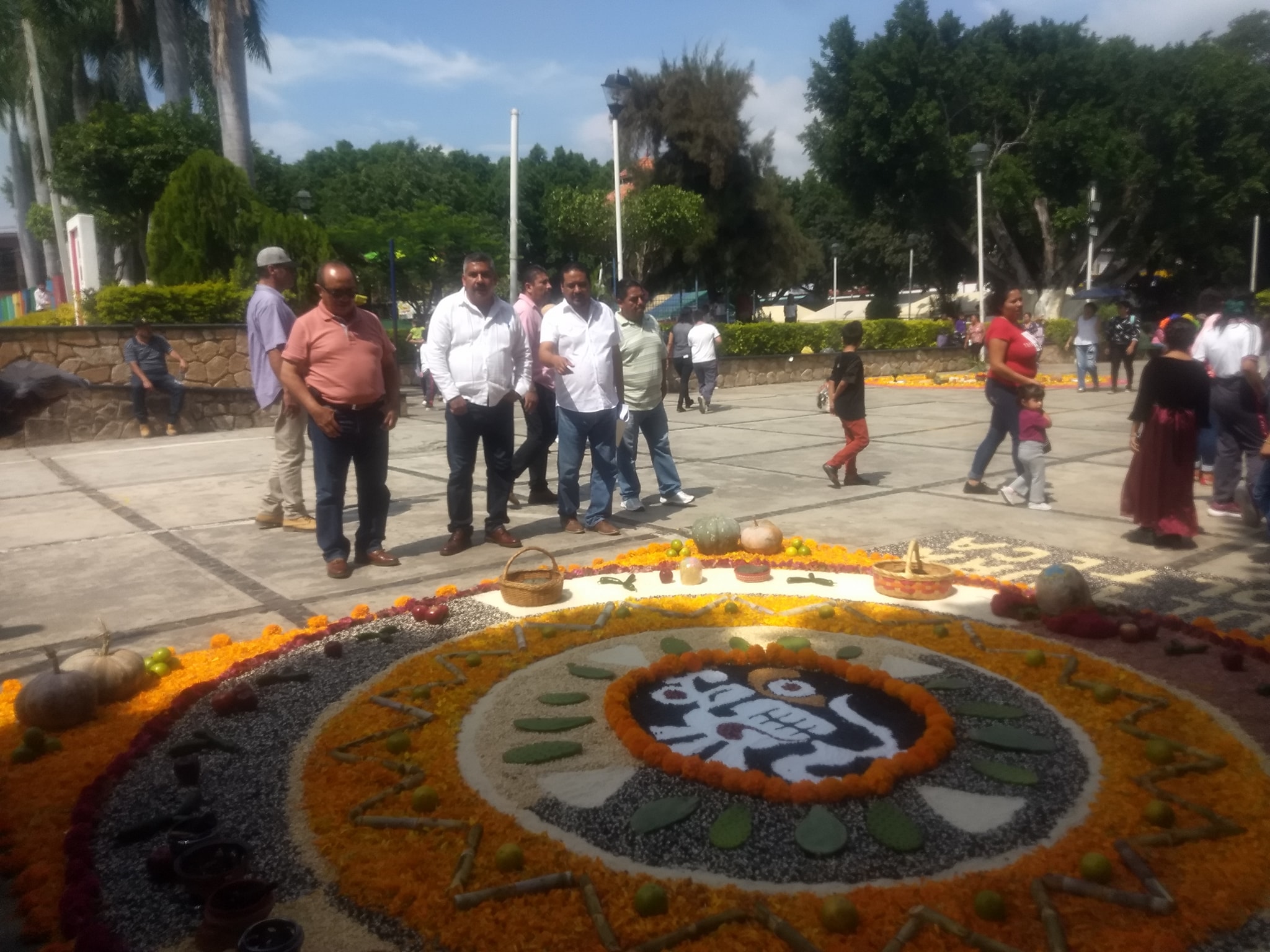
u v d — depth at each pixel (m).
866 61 32.53
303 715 3.85
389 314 39.94
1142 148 32.25
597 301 6.93
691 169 36.28
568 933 2.46
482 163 63.34
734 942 2.42
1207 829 2.86
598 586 5.60
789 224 37.97
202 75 30.00
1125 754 3.37
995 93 32.44
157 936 2.51
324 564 6.30
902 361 23.88
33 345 13.73
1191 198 32.97
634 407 7.63
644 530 7.14
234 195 17.89
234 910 2.44
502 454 6.60
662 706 3.86
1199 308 7.89
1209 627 4.75
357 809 3.05
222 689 4.12
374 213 47.56
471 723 3.72
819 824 2.92
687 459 10.44
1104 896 2.55
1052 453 10.48
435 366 6.34
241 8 21.61
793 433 12.49
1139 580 5.65
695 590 5.50
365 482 6.17
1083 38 33.38
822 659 4.18
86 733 3.76
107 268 26.05
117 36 28.56
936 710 3.61
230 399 13.86
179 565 6.31
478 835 2.88
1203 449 8.68
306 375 5.88
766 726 3.66
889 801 3.08
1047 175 33.22
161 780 3.35
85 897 2.60
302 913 2.57
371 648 4.61
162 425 13.34
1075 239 34.09
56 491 9.03
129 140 22.39
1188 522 6.34
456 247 36.53
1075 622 4.63
